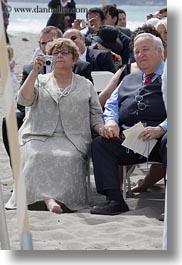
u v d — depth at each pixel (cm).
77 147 1015
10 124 555
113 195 973
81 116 1031
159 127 973
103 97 1092
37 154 1003
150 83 1016
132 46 1100
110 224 902
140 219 929
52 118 1028
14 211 958
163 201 1036
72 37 1257
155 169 1084
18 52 3036
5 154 1352
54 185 997
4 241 668
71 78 1045
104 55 1266
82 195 1016
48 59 1048
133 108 1010
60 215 945
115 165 986
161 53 1010
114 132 983
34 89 1027
